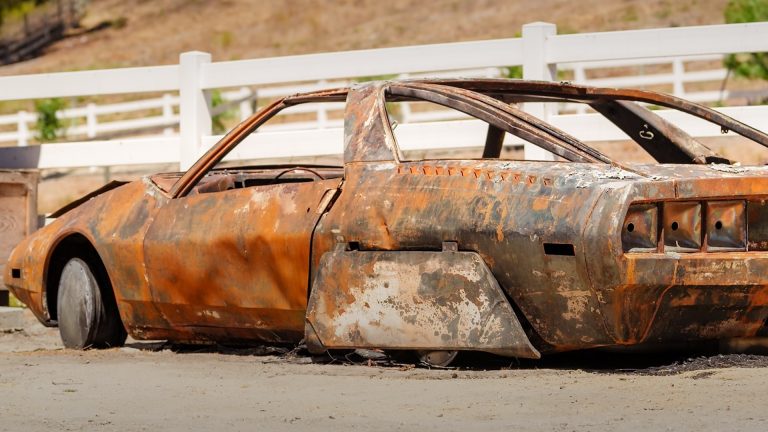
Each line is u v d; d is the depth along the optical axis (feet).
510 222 40.37
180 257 50.83
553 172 40.70
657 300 39.06
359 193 44.65
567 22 362.53
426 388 39.14
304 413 35.65
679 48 70.85
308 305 45.01
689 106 50.34
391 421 33.76
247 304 48.44
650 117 52.85
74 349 57.41
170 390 41.42
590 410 34.01
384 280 42.98
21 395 41.19
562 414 33.65
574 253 38.88
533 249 39.83
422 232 42.39
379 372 43.50
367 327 43.39
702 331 40.63
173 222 51.67
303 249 45.70
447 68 75.92
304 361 48.01
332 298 44.37
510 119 43.01
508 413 34.22
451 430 32.01
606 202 38.47
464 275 41.32
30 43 439.63
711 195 39.14
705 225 39.29
